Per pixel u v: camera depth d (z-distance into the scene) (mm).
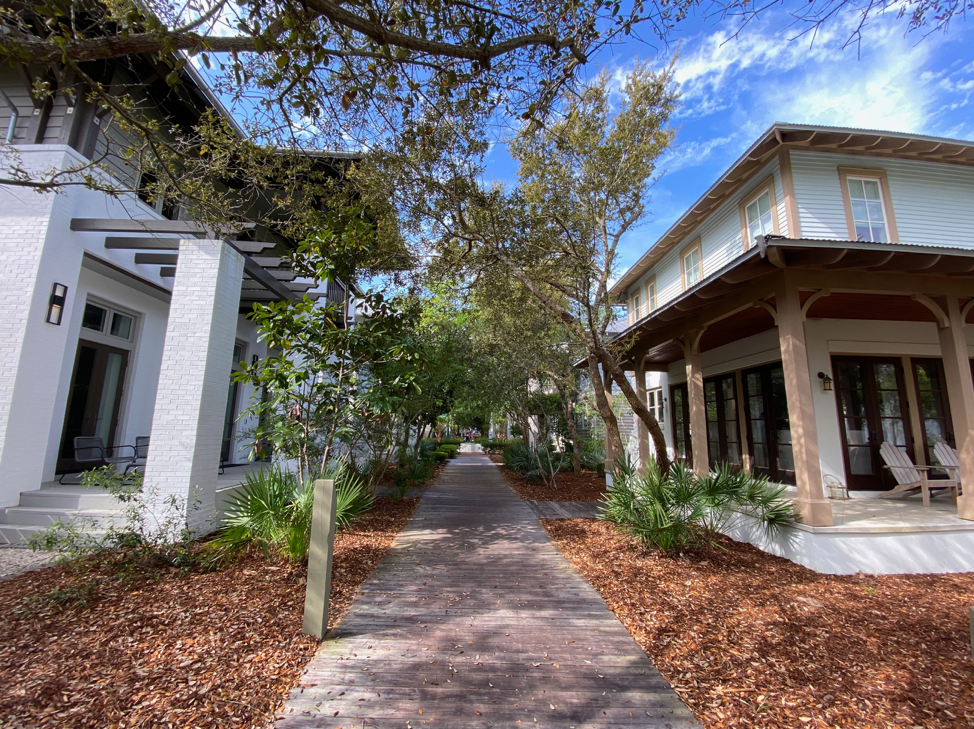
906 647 3332
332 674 2912
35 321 5691
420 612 3898
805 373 5422
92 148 6715
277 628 3449
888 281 5762
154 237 6703
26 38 3072
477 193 6922
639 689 2803
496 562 5293
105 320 7875
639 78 6461
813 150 8281
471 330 12141
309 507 4699
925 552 5109
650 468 6262
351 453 7480
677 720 2516
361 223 6258
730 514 6227
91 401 7559
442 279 8805
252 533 4664
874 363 8000
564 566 5156
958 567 5133
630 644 3369
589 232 7344
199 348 5906
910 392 7957
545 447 13000
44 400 5836
